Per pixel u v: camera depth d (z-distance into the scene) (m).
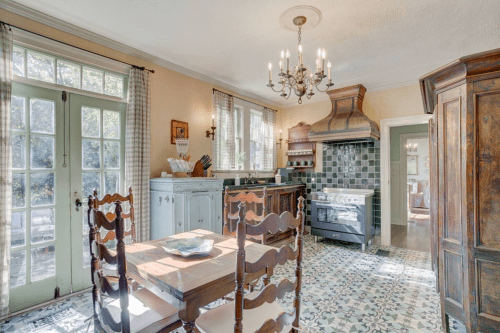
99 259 1.44
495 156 1.67
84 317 2.21
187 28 2.66
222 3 2.25
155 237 3.11
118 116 3.03
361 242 4.06
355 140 4.44
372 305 2.44
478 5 2.24
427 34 2.77
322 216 4.49
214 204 3.35
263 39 2.88
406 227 5.77
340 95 4.47
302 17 2.45
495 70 1.66
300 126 5.40
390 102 4.42
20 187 2.34
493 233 1.68
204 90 4.01
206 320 1.45
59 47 2.51
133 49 3.07
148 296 1.73
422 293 2.67
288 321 1.30
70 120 2.63
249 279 1.52
